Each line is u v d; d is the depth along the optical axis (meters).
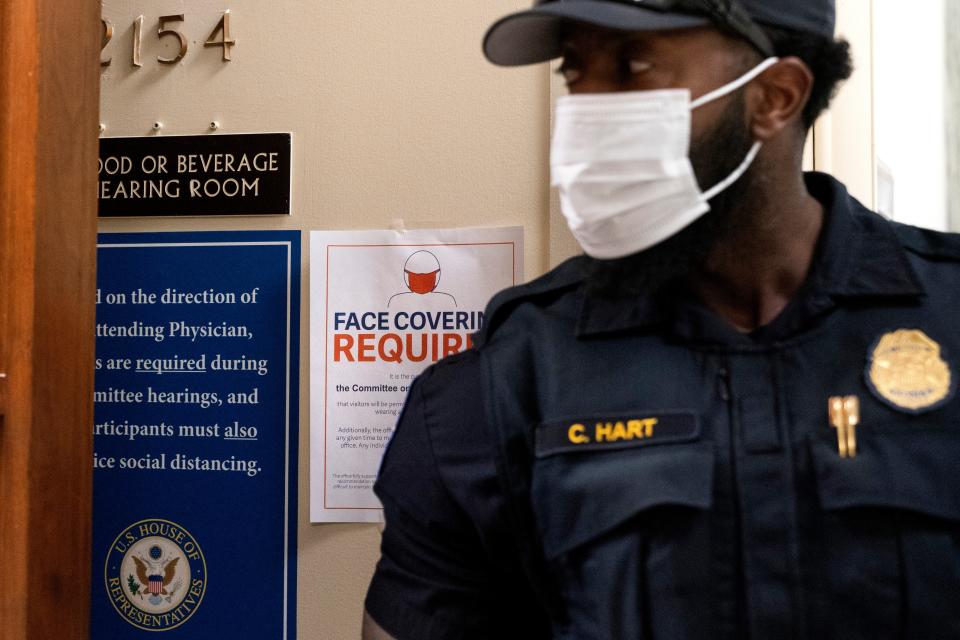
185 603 1.45
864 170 1.54
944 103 2.29
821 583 0.79
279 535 1.43
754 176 0.87
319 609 1.41
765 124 0.87
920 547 0.77
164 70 1.48
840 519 0.79
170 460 1.46
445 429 0.99
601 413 0.88
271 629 1.42
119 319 1.48
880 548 0.78
